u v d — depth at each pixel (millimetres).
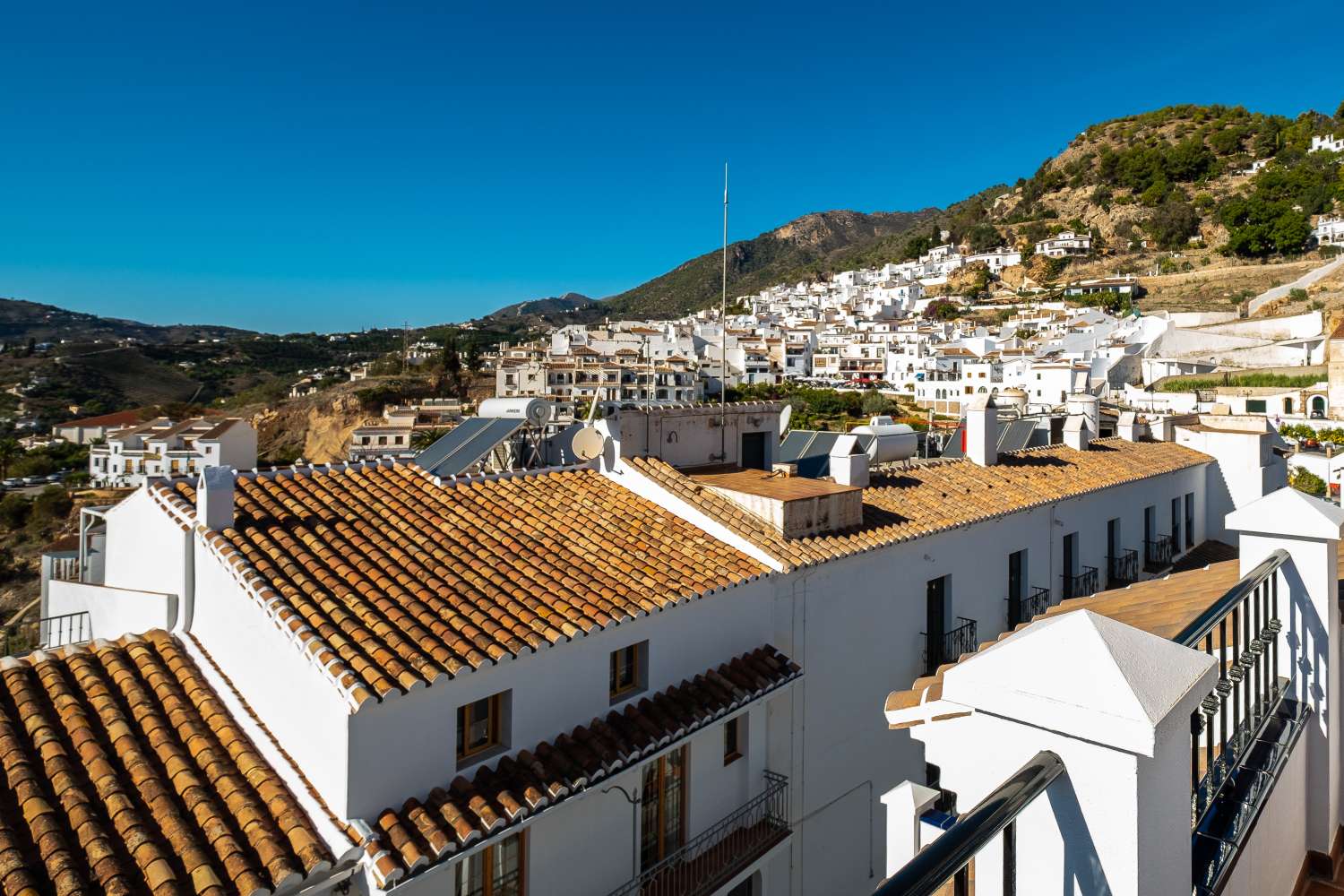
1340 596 6531
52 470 89625
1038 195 182375
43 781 7355
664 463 14289
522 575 10398
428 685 7941
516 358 106375
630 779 9859
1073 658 2900
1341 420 58062
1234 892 4375
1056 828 2920
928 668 15039
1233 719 5375
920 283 164750
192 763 7938
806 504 12844
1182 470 23859
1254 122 166000
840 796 13164
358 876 7445
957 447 20812
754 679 11188
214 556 9258
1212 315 95750
